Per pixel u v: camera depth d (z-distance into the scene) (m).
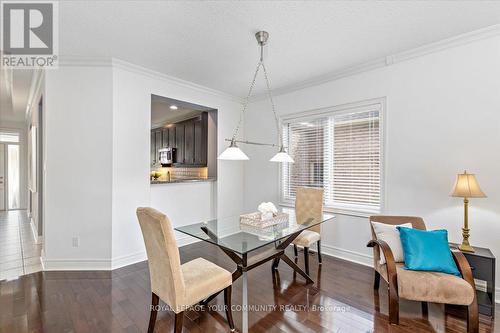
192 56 2.90
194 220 4.08
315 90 3.66
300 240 2.86
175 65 3.16
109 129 3.01
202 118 4.70
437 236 2.17
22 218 5.83
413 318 2.07
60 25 2.25
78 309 2.18
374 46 2.66
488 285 2.10
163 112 5.23
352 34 2.42
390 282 2.02
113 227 3.04
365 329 1.94
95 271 2.95
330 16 2.13
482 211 2.38
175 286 1.65
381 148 3.04
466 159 2.46
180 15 2.12
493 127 2.33
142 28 2.31
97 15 2.11
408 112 2.82
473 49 2.42
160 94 3.48
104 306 2.23
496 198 2.31
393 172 2.94
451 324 2.00
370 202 3.18
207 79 3.65
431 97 2.67
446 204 2.57
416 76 2.76
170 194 3.77
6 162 7.16
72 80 2.95
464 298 1.85
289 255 3.51
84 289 2.53
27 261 3.21
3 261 3.20
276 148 4.16
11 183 7.23
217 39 2.52
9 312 2.13
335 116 3.51
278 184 4.14
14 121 7.07
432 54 2.65
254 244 2.00
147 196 3.36
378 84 3.04
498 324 1.99
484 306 2.08
